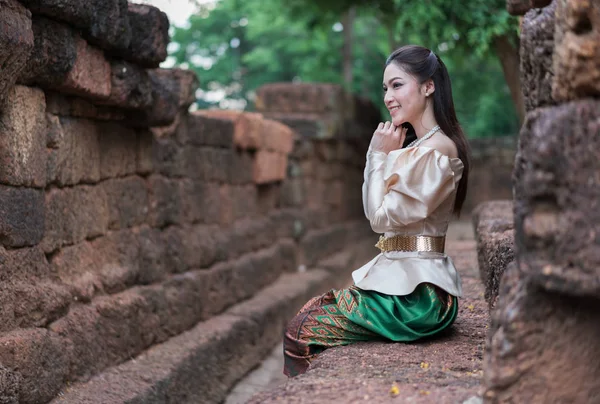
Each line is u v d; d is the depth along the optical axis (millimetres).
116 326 5234
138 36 5133
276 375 7422
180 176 6988
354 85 23562
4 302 3908
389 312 3152
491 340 2068
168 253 6660
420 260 3195
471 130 21875
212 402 6172
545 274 1815
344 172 14953
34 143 4207
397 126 3320
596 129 1748
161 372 5234
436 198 3066
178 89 6238
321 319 3221
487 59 9703
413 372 2648
